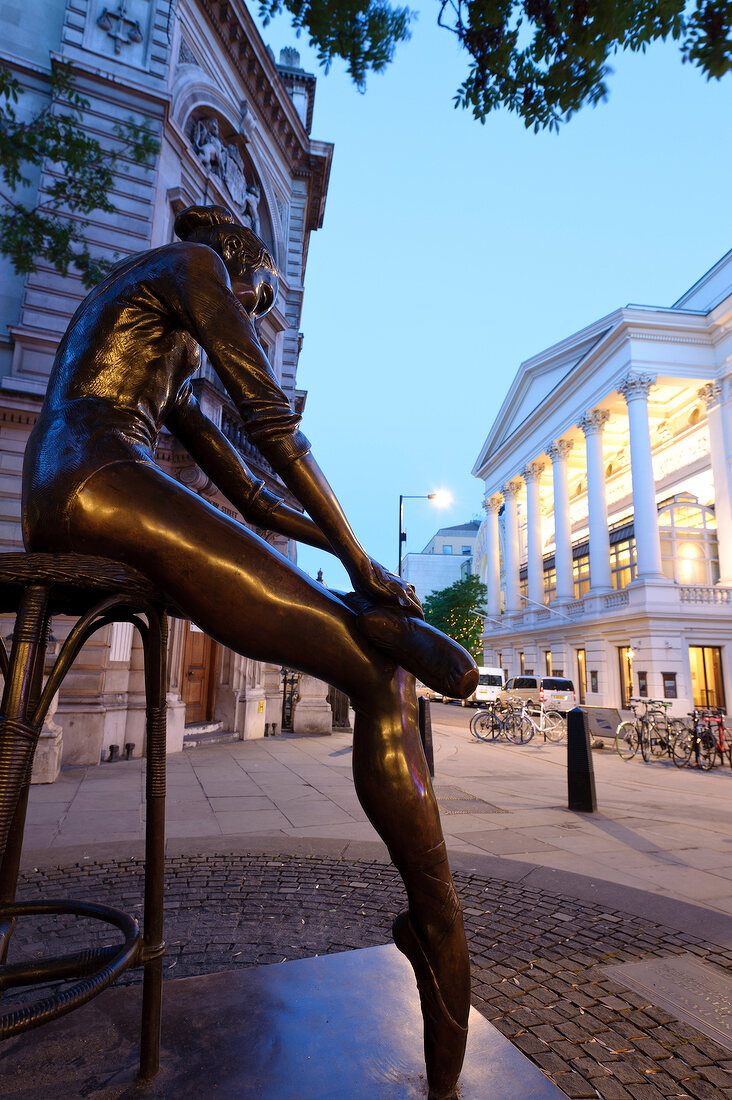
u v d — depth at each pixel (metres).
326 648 1.32
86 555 1.23
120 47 11.42
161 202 11.44
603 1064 2.10
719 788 9.31
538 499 43.03
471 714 25.50
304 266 20.34
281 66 19.58
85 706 8.73
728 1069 2.10
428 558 84.19
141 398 1.39
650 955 3.06
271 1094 1.42
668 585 28.75
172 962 2.84
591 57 2.93
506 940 3.22
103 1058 1.58
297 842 5.00
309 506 1.31
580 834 5.75
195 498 1.32
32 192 10.40
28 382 9.60
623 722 13.89
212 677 12.39
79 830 5.25
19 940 3.10
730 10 2.53
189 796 6.78
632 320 31.48
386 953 2.26
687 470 35.31
